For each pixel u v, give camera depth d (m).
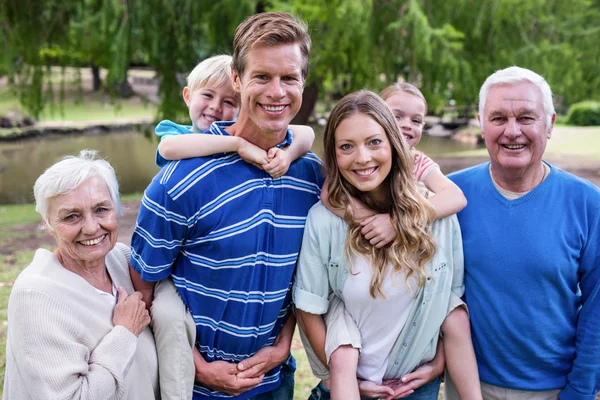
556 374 2.39
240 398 2.40
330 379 2.32
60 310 1.97
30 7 10.36
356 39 9.87
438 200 2.36
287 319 2.53
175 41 10.73
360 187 2.24
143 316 2.22
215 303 2.28
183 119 11.03
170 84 10.92
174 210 2.19
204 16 10.34
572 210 2.33
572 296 2.36
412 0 9.50
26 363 1.88
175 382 2.25
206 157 2.22
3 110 22.91
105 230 2.15
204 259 2.27
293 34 2.12
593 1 12.50
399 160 2.28
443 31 9.52
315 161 2.47
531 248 2.30
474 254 2.39
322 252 2.31
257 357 2.37
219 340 2.32
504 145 2.29
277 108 2.16
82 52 10.36
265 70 2.11
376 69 11.08
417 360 2.37
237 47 2.19
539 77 2.30
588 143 18.62
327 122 2.29
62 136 22.92
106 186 2.15
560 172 2.40
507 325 2.34
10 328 1.96
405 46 10.10
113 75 9.70
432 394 2.48
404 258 2.21
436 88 10.31
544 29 11.48
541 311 2.32
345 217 2.27
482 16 10.54
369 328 2.33
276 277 2.30
